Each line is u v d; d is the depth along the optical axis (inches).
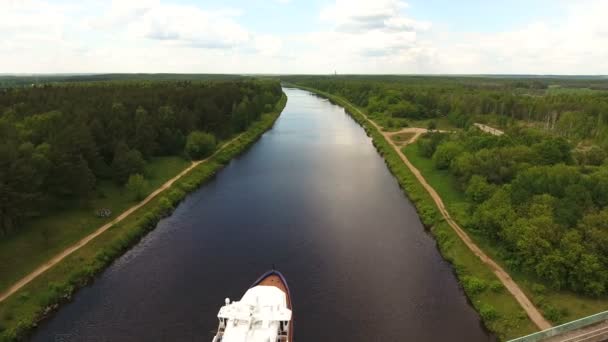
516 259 2471.7
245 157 5541.3
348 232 3189.0
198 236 3117.6
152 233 3184.1
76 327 2100.1
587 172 3937.0
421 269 2659.9
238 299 2308.1
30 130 3885.3
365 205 3777.1
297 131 7544.3
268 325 1761.8
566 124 6190.9
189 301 2294.5
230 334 1705.2
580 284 2158.0
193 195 4040.4
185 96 6540.4
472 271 2529.5
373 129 7313.0
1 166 2753.4
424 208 3535.9
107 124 4515.3
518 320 2042.3
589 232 2229.3
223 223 3353.8
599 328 1792.6
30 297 2282.2
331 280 2503.7
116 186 3890.3
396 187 4306.1
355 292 2383.1
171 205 3663.9
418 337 2023.9
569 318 1998.0
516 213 2615.7
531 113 7544.3
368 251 2883.9
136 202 3651.6
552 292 2194.9
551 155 3786.9
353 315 2178.9
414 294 2381.9
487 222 2691.9
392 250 2910.9
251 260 2741.1
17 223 2864.2
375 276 2559.1
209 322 2116.1
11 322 2085.4
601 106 6722.4
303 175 4694.9
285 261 2726.4
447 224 3157.0
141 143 4512.8
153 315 2175.2
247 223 3351.4
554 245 2289.6
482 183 3203.7
